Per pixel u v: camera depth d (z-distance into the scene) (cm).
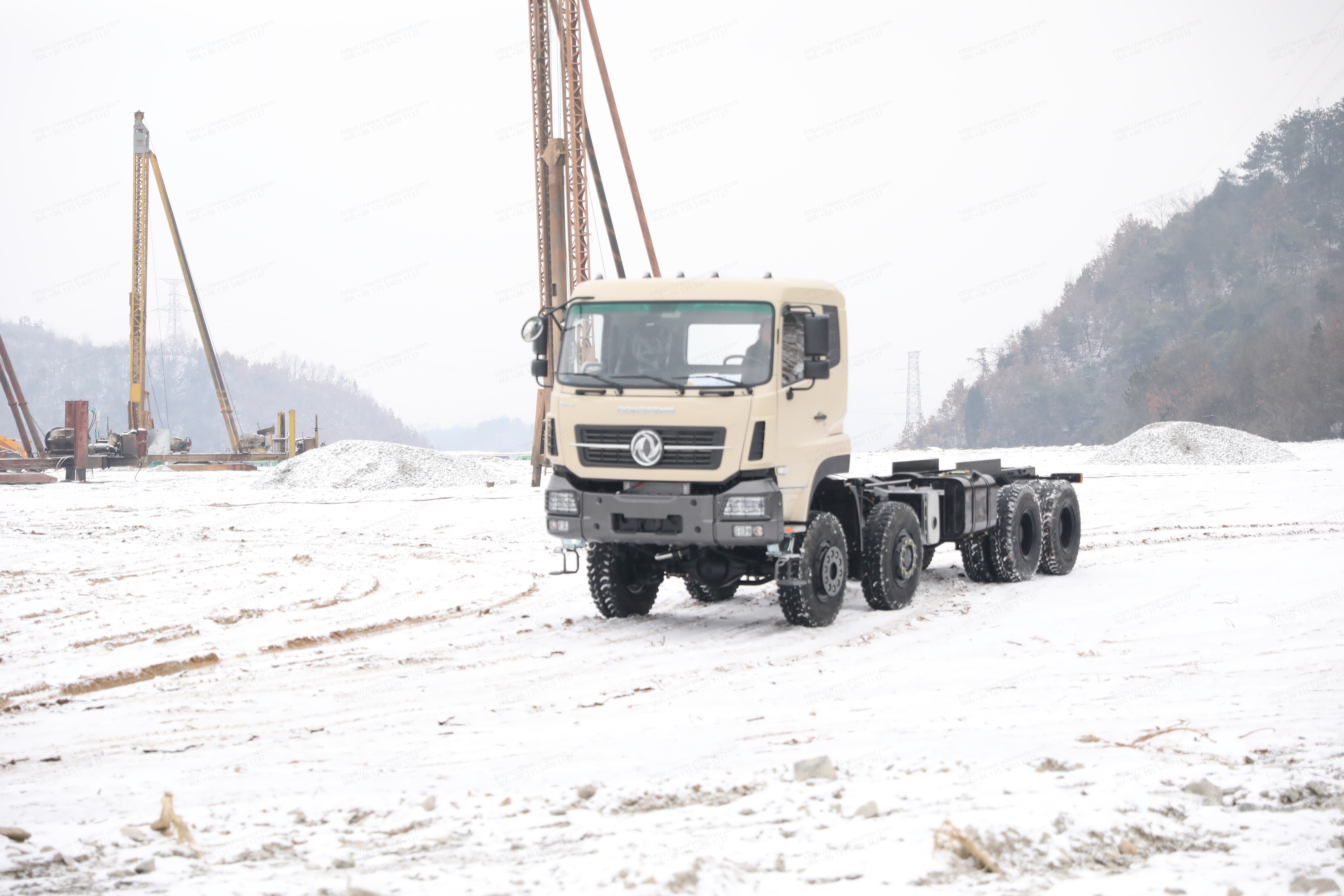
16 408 5450
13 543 1997
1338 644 937
